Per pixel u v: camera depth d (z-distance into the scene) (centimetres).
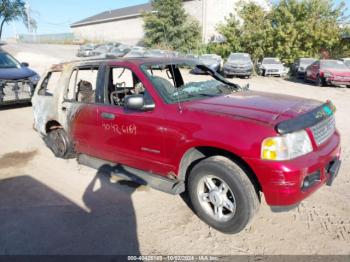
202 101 371
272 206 313
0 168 534
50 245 333
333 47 2692
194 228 354
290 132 295
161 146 368
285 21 2516
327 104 377
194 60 493
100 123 432
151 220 372
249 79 2045
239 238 336
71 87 504
